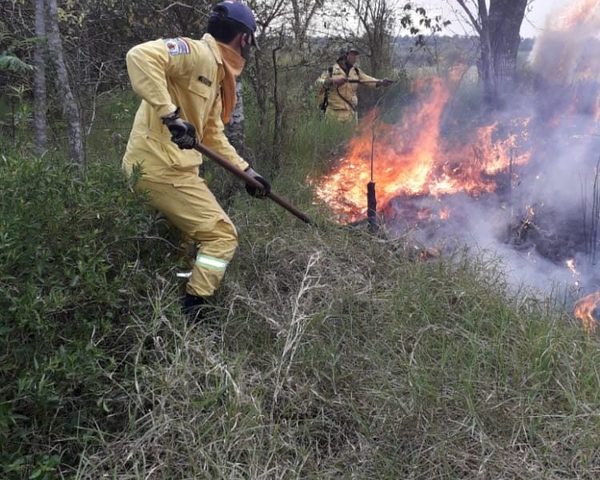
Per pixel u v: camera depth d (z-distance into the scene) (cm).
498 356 308
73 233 288
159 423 259
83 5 579
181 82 332
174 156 333
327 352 311
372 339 332
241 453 259
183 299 339
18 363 252
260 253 397
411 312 347
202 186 344
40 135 443
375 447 268
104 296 278
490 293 366
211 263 337
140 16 585
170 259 352
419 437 269
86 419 266
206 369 287
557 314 360
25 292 255
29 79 511
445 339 325
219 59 343
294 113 666
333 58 831
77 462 260
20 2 491
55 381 253
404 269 387
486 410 278
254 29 352
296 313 329
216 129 370
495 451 260
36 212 275
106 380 281
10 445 247
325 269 387
